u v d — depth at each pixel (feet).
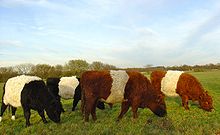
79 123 35.04
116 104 53.47
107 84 36.09
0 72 168.76
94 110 37.04
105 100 36.81
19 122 37.70
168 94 48.93
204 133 28.32
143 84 37.70
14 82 35.50
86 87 36.86
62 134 29.30
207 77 154.81
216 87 93.97
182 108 47.37
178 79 47.01
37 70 166.81
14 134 30.58
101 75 36.50
